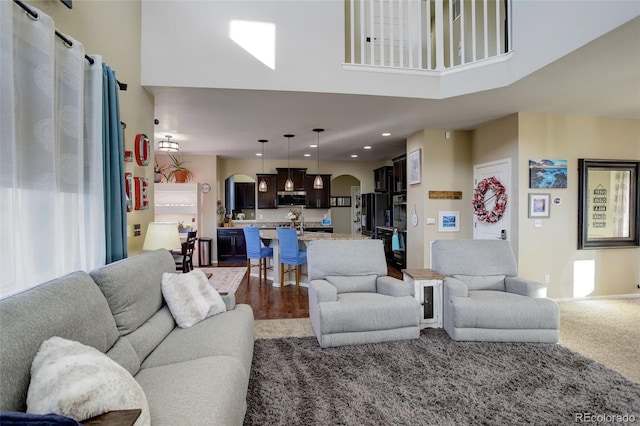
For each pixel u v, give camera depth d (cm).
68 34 214
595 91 355
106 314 167
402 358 270
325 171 883
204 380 155
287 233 505
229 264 758
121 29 284
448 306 318
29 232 167
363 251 364
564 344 302
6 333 108
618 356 278
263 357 274
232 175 852
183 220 747
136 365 169
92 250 219
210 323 238
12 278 151
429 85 372
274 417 194
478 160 515
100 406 107
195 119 457
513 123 440
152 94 352
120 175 250
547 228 441
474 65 355
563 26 274
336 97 364
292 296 483
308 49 345
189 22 330
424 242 522
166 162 758
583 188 446
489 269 354
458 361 264
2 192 146
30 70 165
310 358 271
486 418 195
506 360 266
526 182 435
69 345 122
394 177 695
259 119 459
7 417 85
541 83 333
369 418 194
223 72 332
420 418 195
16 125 159
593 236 456
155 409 133
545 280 441
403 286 322
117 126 246
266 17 340
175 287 242
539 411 201
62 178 192
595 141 455
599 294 458
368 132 545
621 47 260
